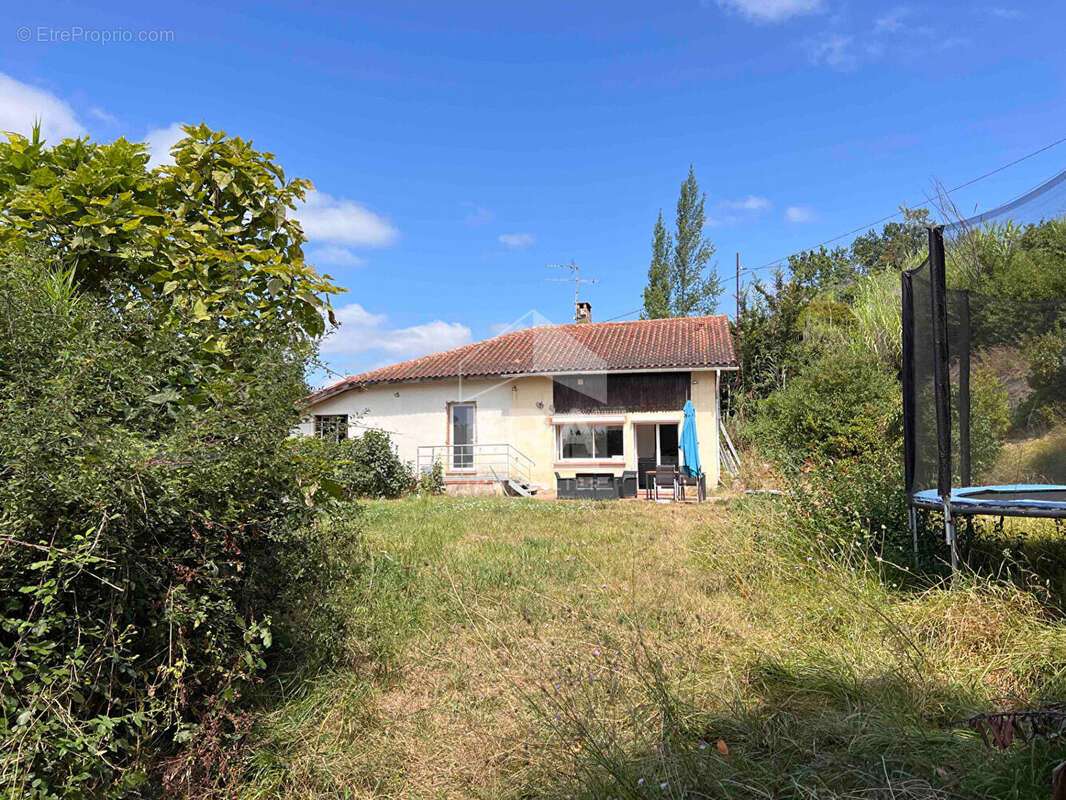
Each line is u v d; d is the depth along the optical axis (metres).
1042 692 3.38
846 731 3.06
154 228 3.56
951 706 3.33
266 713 3.30
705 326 23.22
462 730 3.33
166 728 2.56
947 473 4.85
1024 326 5.21
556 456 20.75
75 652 2.21
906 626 4.29
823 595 5.06
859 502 6.38
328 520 4.07
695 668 3.95
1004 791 2.49
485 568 6.79
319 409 22.36
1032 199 4.80
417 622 5.03
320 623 3.83
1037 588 4.35
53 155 3.67
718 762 2.83
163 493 2.39
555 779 2.83
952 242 5.46
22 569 2.19
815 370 17.25
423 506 14.33
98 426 2.36
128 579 2.37
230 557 2.88
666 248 42.41
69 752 2.17
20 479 2.10
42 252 2.91
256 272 3.83
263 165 4.25
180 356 3.08
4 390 2.28
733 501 12.30
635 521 11.27
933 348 5.23
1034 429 5.31
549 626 4.86
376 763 3.04
